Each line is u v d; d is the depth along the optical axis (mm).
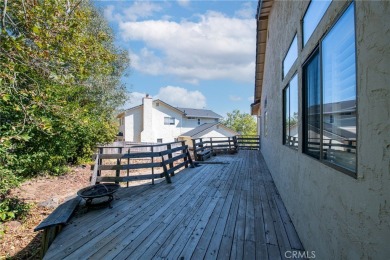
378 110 1094
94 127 9289
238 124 42344
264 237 2713
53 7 2973
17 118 3996
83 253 2385
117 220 3244
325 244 1827
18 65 3152
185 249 2447
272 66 6199
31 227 4027
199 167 7531
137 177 5164
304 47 2613
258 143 13945
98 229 2953
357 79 1296
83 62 3658
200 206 3803
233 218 3287
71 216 3307
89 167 9320
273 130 5820
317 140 2186
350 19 1465
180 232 2850
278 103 4871
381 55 1071
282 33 4379
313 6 2328
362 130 1241
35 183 6379
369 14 1173
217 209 3652
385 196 1039
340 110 1643
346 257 1443
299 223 2713
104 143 11180
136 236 2752
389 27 1017
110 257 2309
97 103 11914
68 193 5707
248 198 4238
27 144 5418
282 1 4383
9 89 3279
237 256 2312
